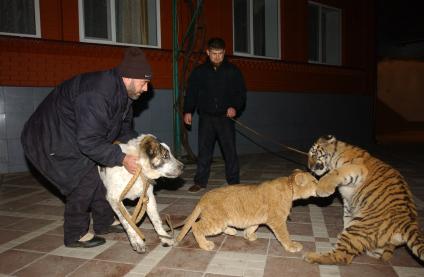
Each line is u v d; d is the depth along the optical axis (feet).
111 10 28.07
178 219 15.16
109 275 10.30
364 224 10.75
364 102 44.47
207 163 19.67
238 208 11.75
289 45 36.91
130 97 11.68
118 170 11.46
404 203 10.55
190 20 28.78
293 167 27.37
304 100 38.09
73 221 12.07
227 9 32.40
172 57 29.50
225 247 12.11
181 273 10.36
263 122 35.01
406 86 66.39
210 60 18.63
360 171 11.60
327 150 13.23
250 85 33.88
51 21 25.35
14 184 21.76
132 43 29.27
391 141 48.83
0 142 24.27
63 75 25.52
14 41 23.93
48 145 11.17
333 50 42.70
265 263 10.91
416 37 60.49
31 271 10.59
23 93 24.50
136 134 13.08
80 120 10.53
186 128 28.30
